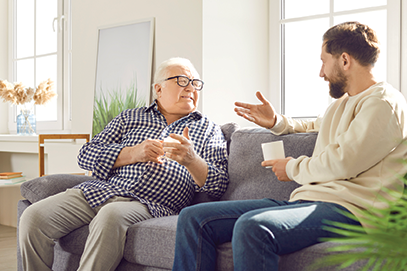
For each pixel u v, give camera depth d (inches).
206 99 97.7
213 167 66.8
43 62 163.2
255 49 104.8
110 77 120.9
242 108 71.4
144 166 65.9
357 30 50.0
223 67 100.4
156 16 110.8
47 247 62.2
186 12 103.3
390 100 44.7
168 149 61.0
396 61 85.1
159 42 110.3
